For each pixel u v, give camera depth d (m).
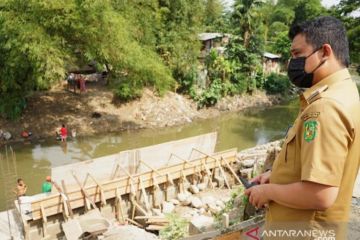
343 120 1.20
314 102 1.29
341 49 1.35
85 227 8.60
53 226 9.70
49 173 14.36
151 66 19.00
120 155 11.78
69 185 10.79
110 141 18.33
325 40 1.34
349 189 1.32
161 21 23.59
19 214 9.63
